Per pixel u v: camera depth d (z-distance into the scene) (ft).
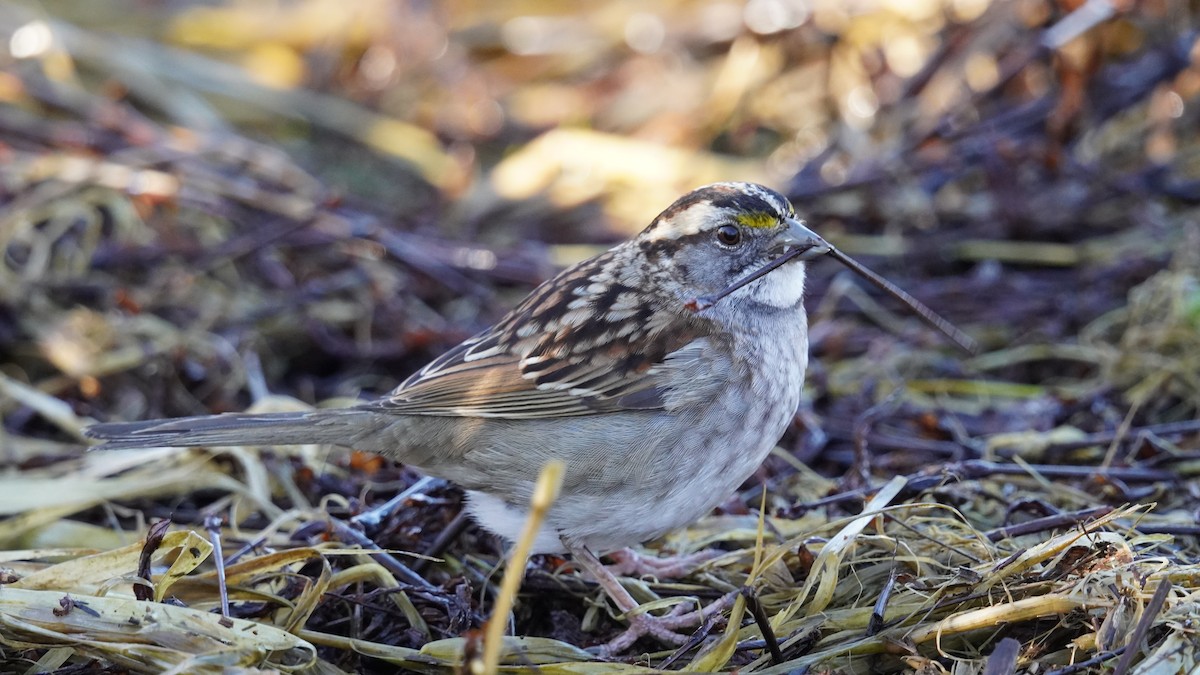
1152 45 46.91
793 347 27.20
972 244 41.83
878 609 23.36
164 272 40.14
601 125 49.52
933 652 23.18
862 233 43.06
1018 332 38.06
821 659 23.15
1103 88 45.65
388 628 25.76
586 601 27.45
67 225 41.22
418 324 39.37
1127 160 45.11
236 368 36.78
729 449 26.48
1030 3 46.06
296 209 42.70
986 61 46.21
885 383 35.99
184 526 29.84
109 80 49.42
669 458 26.21
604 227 44.83
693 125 47.88
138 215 41.98
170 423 27.12
